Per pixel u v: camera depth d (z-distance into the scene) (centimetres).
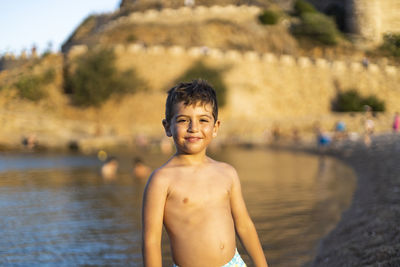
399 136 2825
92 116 4356
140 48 4866
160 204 221
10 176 1656
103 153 2672
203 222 218
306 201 1005
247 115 4681
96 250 638
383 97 5094
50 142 3231
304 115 4931
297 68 5181
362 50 6309
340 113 4869
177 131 223
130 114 4344
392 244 474
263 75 5059
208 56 4972
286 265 530
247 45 5934
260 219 814
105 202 1069
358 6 6650
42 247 662
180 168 227
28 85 4369
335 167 1862
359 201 915
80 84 4381
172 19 6150
